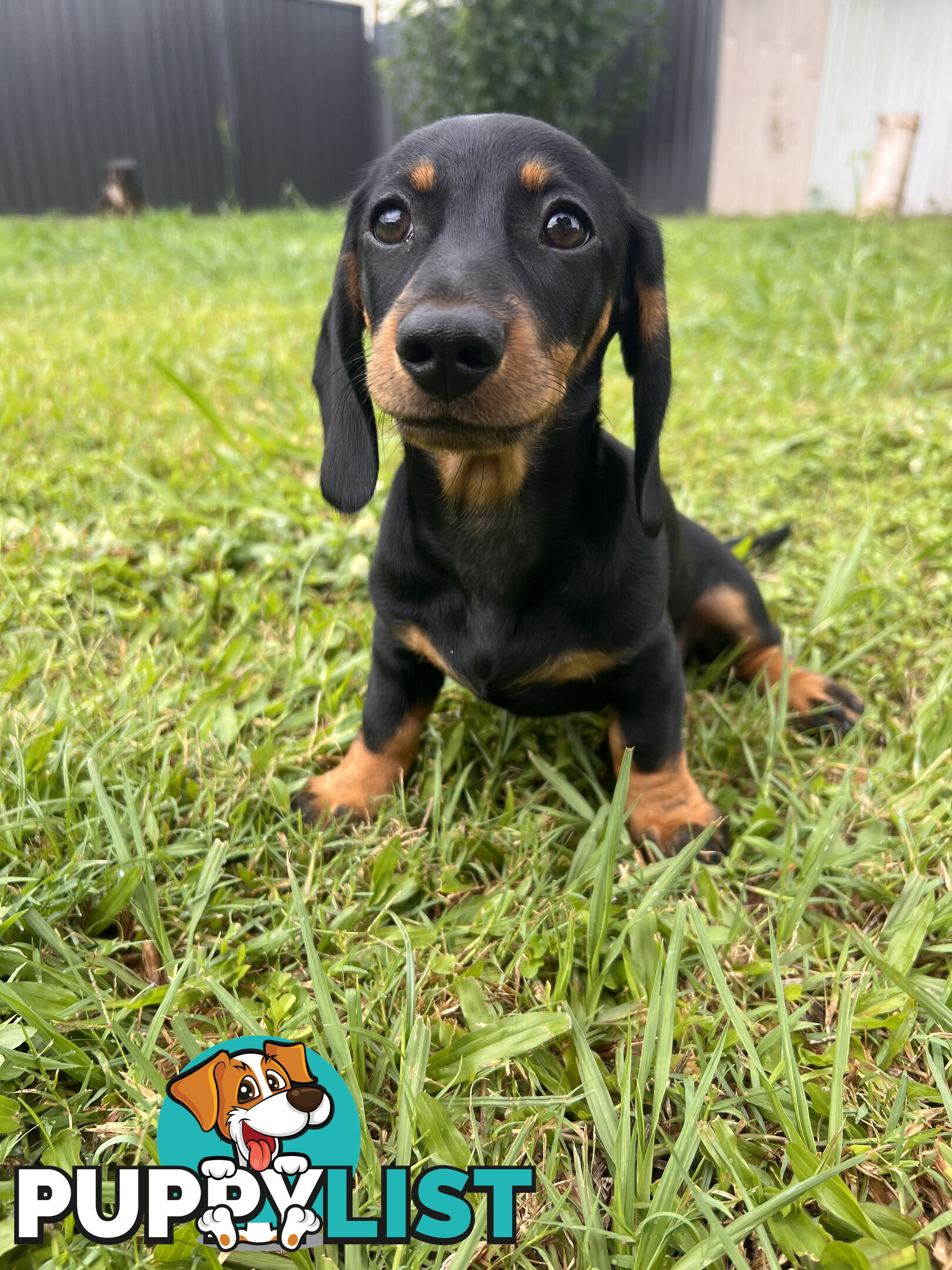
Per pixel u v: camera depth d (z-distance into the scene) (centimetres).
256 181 207
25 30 185
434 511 28
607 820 29
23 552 42
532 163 25
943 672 35
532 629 28
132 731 31
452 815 30
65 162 195
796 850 29
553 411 24
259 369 69
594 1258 18
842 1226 19
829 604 41
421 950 25
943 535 46
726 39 178
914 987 22
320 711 35
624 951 24
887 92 170
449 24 171
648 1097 21
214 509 48
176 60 193
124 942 25
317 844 28
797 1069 21
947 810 29
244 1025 21
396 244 26
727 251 120
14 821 27
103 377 67
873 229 125
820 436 58
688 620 37
